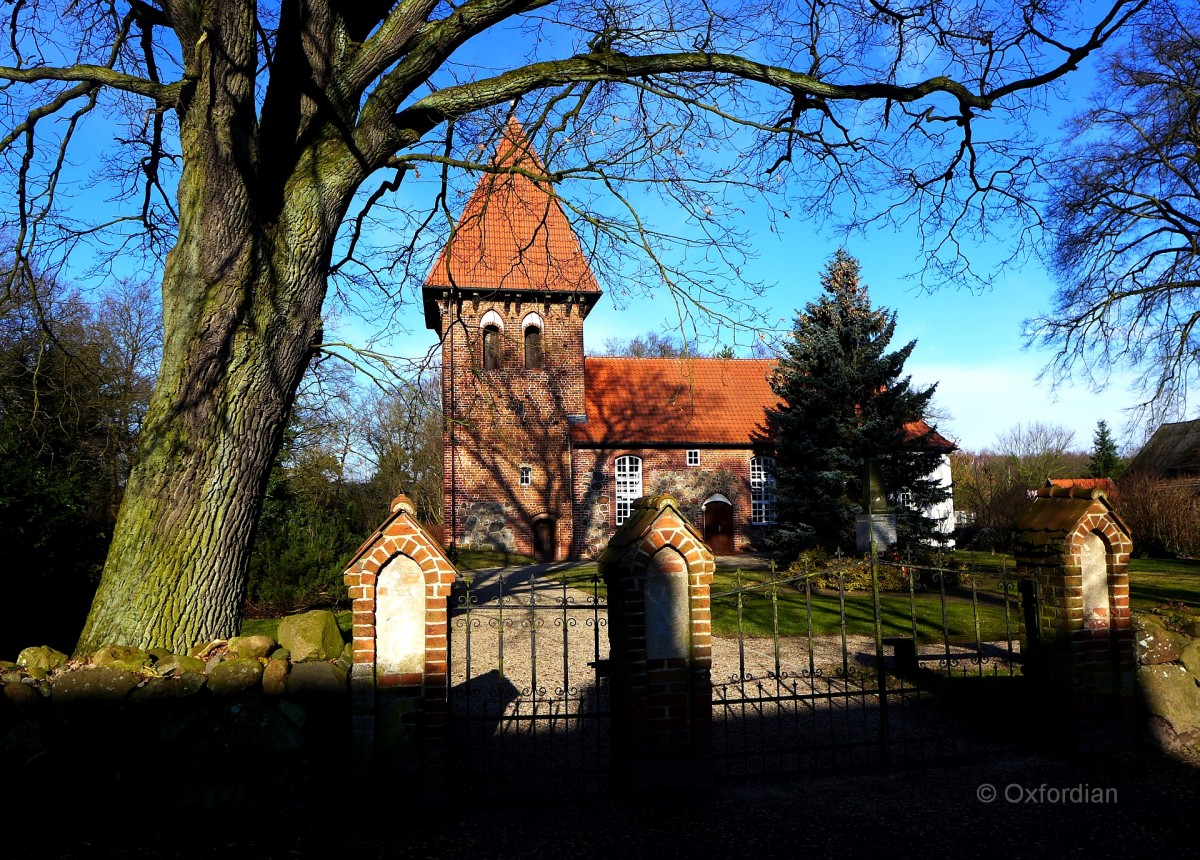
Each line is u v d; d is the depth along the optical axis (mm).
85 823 4746
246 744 4914
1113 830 4887
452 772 5836
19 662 5121
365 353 7414
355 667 5031
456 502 27328
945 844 4723
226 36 6027
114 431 22047
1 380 15344
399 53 6988
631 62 7684
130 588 5945
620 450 29312
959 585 17438
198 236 6293
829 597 16719
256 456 6504
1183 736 6395
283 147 6816
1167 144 19562
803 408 20359
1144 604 14688
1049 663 6426
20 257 8023
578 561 26859
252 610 14141
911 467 19500
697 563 5441
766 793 5570
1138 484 28812
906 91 7852
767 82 7914
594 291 27391
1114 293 20609
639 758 5285
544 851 4613
